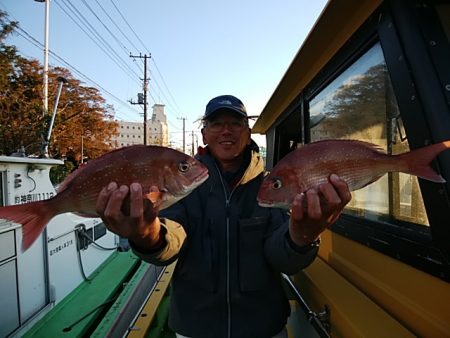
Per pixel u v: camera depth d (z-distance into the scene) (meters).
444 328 1.32
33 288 3.69
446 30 1.40
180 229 1.86
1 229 3.19
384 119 1.76
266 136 6.12
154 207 1.56
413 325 1.50
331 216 1.45
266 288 1.93
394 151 1.68
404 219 1.64
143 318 2.91
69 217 4.59
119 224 1.50
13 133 17.48
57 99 5.56
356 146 1.51
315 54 2.51
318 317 1.96
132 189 1.46
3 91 20.56
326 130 2.64
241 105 2.15
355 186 1.51
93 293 4.52
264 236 1.97
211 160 2.13
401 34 1.44
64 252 4.43
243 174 2.02
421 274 1.47
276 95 3.77
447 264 1.30
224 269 1.90
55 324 3.72
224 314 1.89
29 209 1.66
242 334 1.86
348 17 1.92
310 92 2.97
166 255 1.72
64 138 28.44
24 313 3.50
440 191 1.29
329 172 1.53
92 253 5.33
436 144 1.25
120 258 5.93
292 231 1.58
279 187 1.61
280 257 1.73
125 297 3.76
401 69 1.43
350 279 2.16
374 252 1.88
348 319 1.60
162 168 1.66
